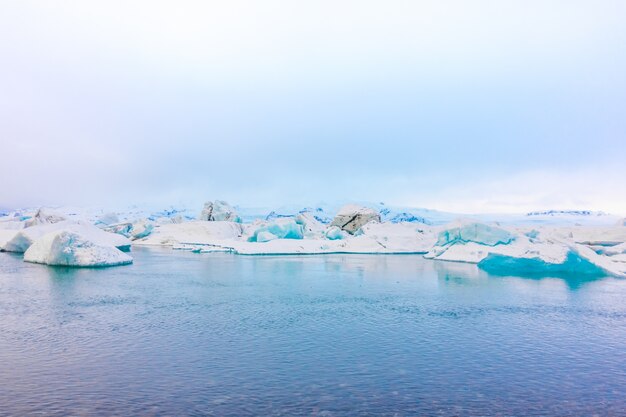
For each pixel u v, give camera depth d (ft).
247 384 37.32
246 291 86.07
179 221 317.83
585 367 42.80
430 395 35.60
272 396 34.94
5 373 39.37
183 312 65.51
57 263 121.80
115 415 31.30
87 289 84.89
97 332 53.36
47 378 38.24
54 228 168.55
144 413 31.68
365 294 83.82
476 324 59.82
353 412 32.35
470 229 163.94
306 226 265.54
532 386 37.81
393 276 112.78
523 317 64.49
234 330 55.11
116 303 71.67
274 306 71.10
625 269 119.44
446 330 56.39
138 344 48.57
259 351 46.55
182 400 34.01
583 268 116.16
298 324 58.75
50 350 46.09
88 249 123.85
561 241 179.63
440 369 41.68
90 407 32.58
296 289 89.56
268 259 161.89
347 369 41.32
